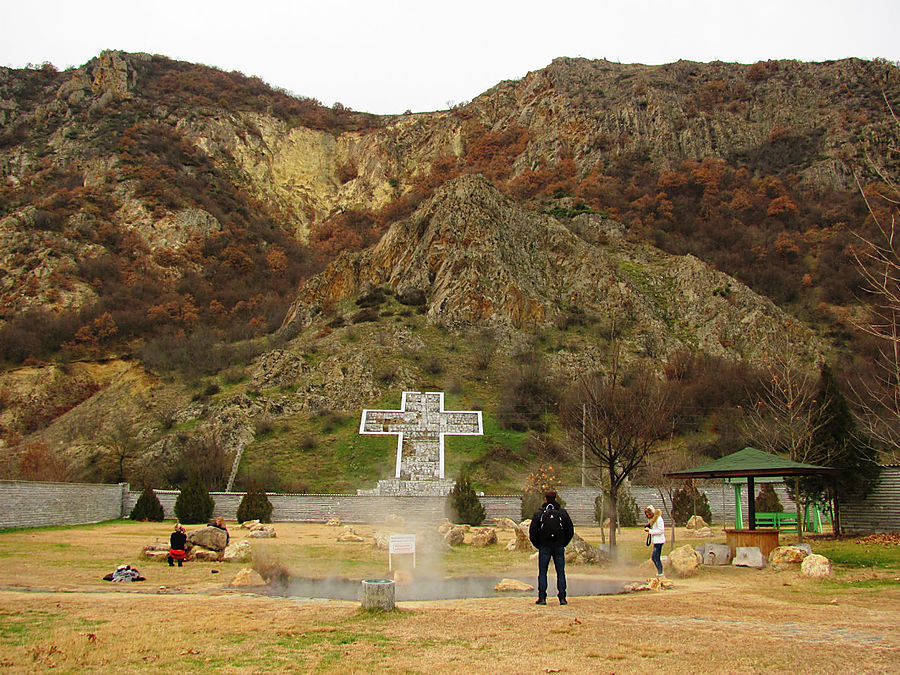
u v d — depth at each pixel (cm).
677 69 14138
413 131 16638
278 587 1639
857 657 895
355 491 4734
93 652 924
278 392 6159
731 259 9456
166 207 11850
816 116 12450
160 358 7625
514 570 1962
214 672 837
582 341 7306
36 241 10219
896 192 1950
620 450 2464
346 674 827
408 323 7438
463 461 5169
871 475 2591
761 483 3048
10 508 3061
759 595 1435
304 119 16912
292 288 11275
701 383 6259
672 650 939
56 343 8625
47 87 15525
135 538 2750
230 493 4094
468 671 839
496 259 7912
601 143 12306
